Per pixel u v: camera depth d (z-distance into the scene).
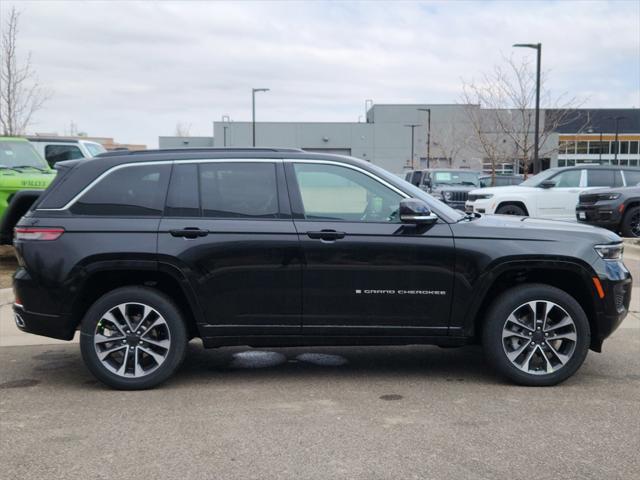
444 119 66.50
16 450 3.96
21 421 4.44
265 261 5.00
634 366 5.76
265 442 4.06
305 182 5.14
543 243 5.06
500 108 31.81
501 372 5.15
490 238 5.06
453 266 5.03
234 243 4.98
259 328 5.07
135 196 5.10
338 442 4.05
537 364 5.18
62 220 5.03
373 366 5.82
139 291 5.04
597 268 5.08
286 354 6.26
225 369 5.74
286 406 4.73
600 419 4.44
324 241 5.00
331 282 5.02
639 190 13.98
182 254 4.95
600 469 3.67
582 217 14.58
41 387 5.21
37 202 5.19
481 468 3.68
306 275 5.02
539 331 5.11
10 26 19.38
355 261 5.01
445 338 5.14
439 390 5.10
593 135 63.06
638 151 65.62
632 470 3.66
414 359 6.06
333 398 4.91
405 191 5.17
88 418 4.49
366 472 3.64
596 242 5.16
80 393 5.05
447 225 5.09
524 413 4.56
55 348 6.49
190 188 5.11
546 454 3.87
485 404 4.75
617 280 5.14
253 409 4.66
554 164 63.09
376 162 69.00
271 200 5.10
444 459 3.80
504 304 5.08
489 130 39.44
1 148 10.96
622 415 4.52
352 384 5.27
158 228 4.99
